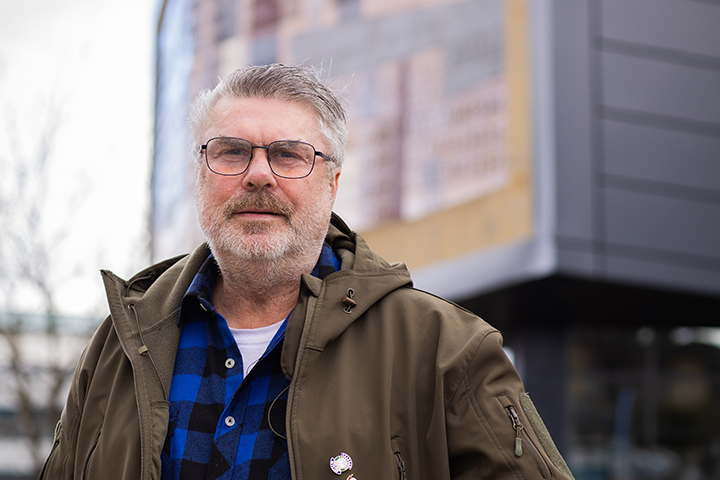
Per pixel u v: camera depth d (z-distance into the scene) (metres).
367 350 1.72
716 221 11.31
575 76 10.88
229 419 1.68
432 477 1.65
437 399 1.65
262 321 1.84
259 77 1.82
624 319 12.89
